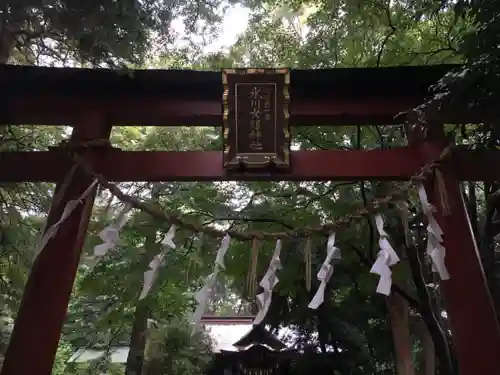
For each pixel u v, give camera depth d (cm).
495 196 541
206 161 414
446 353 597
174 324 958
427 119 364
